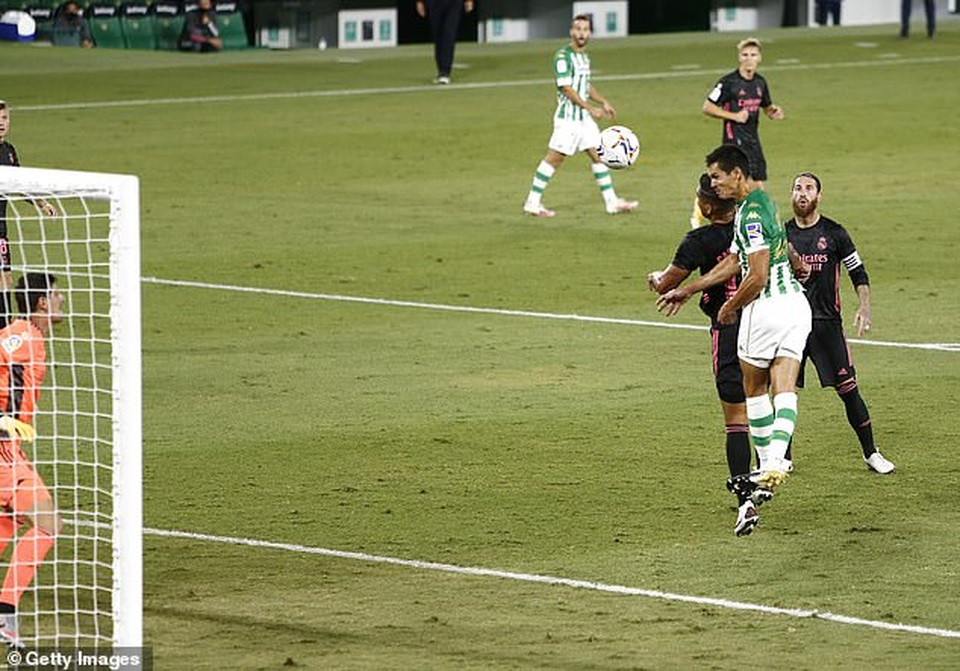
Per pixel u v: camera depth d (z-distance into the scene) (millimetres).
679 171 79000
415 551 31125
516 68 117438
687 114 94938
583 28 67375
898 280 57031
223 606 28219
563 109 67688
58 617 27484
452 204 71188
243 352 47438
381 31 155250
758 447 32625
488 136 88500
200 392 43062
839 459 37219
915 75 112000
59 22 140500
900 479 35719
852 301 53781
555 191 74500
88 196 25000
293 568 30203
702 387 43656
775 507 33844
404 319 51656
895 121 92812
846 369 35906
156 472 36250
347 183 76062
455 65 120062
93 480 34844
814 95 102625
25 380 27719
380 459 37219
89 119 94125
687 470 36375
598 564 30406
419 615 27797
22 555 27047
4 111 44281
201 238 64188
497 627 27188
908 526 32594
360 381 44250
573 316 52000
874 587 29172
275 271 58469
